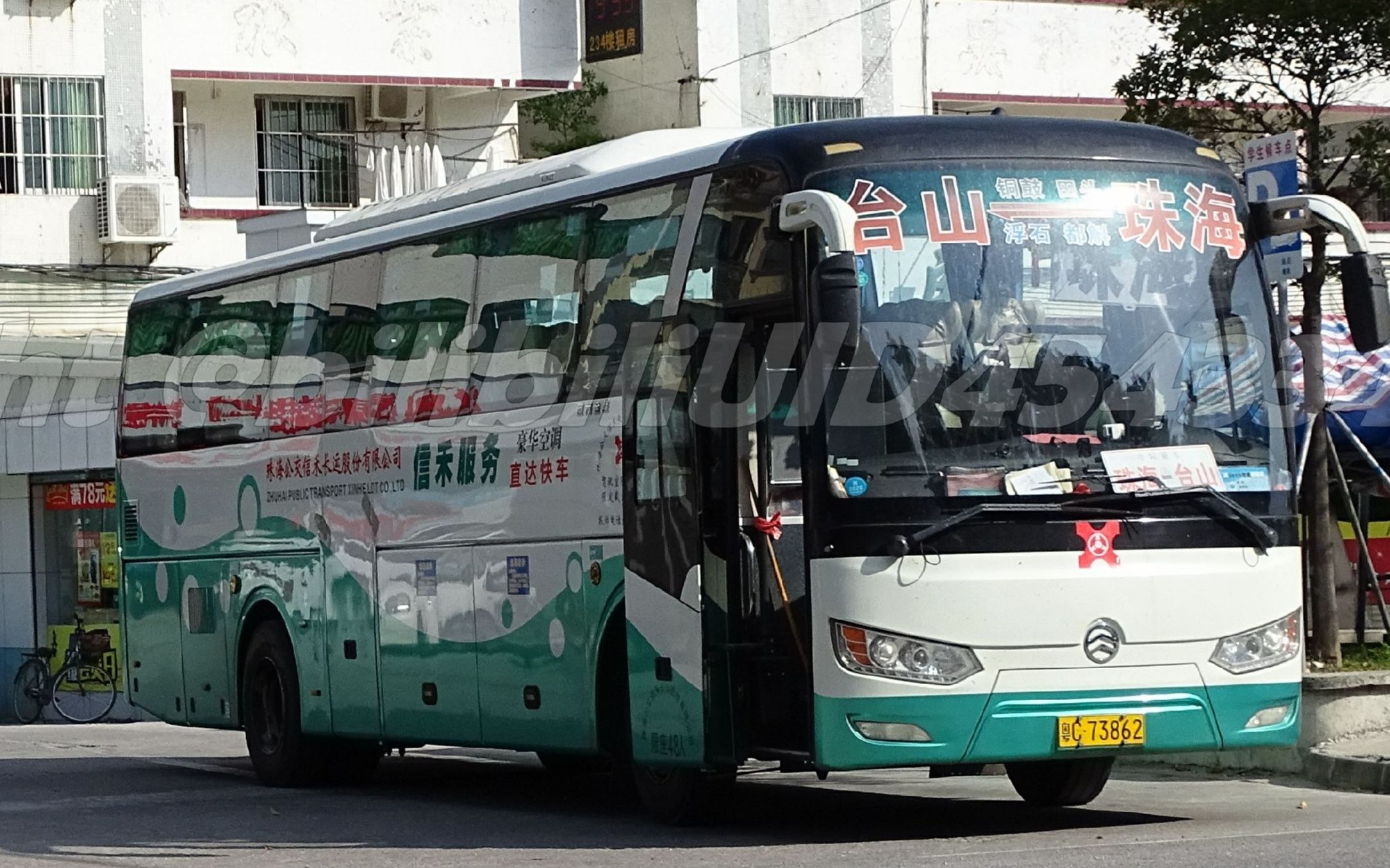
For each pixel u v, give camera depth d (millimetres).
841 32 41562
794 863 11773
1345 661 19656
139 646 21344
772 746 12930
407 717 16734
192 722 20391
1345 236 12906
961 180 12500
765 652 13148
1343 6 19078
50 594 33562
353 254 17672
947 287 12328
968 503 12102
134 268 35438
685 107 41094
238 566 19453
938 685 11977
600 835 14094
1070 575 12195
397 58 37594
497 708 15469
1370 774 15625
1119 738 12227
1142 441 12484
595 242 14508
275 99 37688
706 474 13156
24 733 27453
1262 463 12805
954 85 41938
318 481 18031
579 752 14539
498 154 39188
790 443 12977
